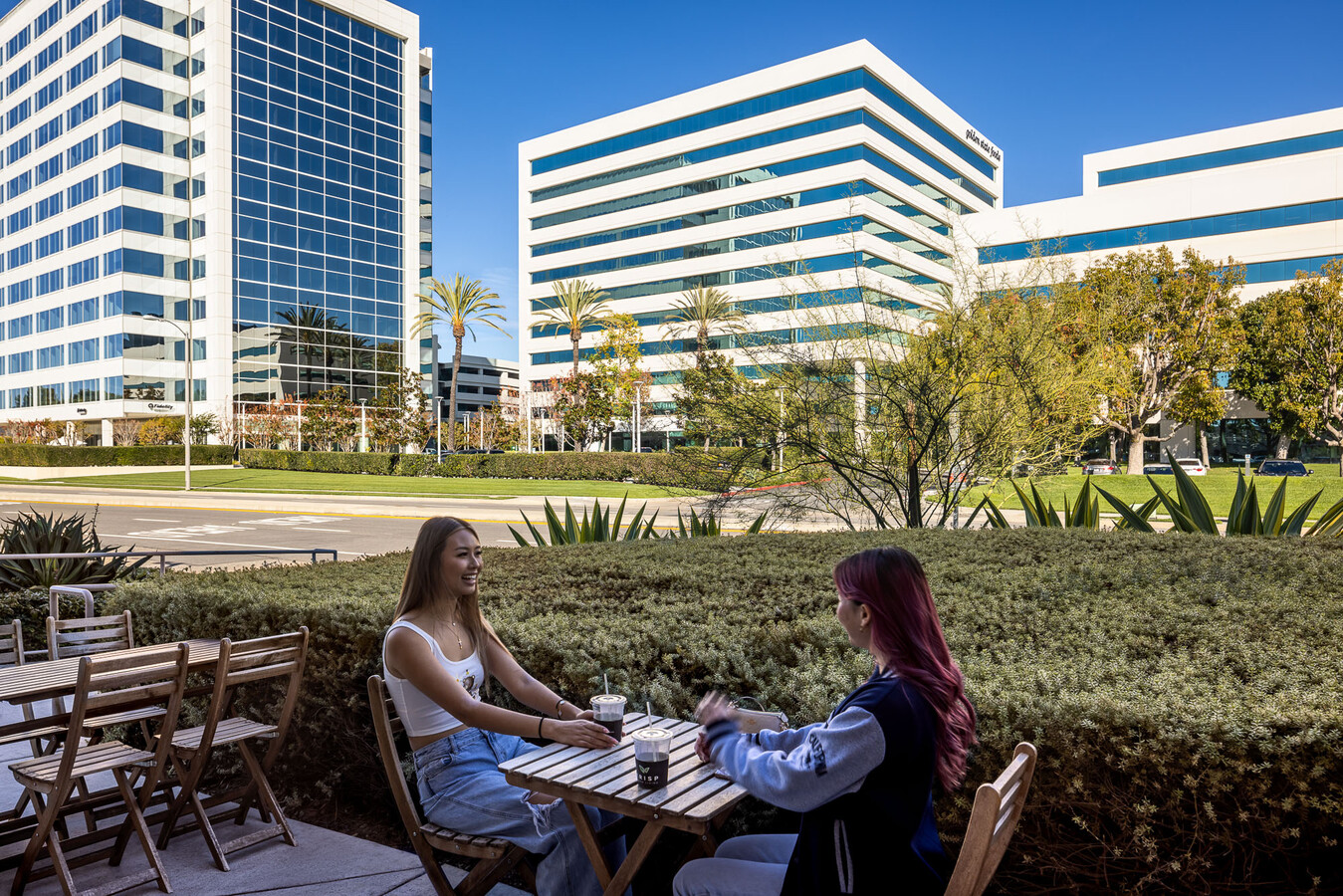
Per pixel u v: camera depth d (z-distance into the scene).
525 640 3.24
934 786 2.28
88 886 3.18
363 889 3.16
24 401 61.59
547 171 70.38
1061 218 50.12
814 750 1.75
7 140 61.97
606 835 2.40
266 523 22.19
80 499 29.20
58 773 2.95
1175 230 48.22
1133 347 35.53
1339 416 40.19
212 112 52.53
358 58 60.06
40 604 6.74
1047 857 2.28
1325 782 1.98
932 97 59.78
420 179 67.25
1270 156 50.12
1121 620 3.27
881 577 1.84
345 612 3.70
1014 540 5.87
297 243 56.41
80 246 55.03
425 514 24.14
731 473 10.47
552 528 8.62
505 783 2.54
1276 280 46.34
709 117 60.47
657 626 3.36
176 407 53.84
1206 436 49.09
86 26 53.72
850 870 1.71
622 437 66.00
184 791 3.32
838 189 54.22
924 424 9.81
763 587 4.28
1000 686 2.47
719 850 2.21
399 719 2.94
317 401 54.69
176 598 4.47
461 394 115.75
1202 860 2.07
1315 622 3.18
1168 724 2.12
